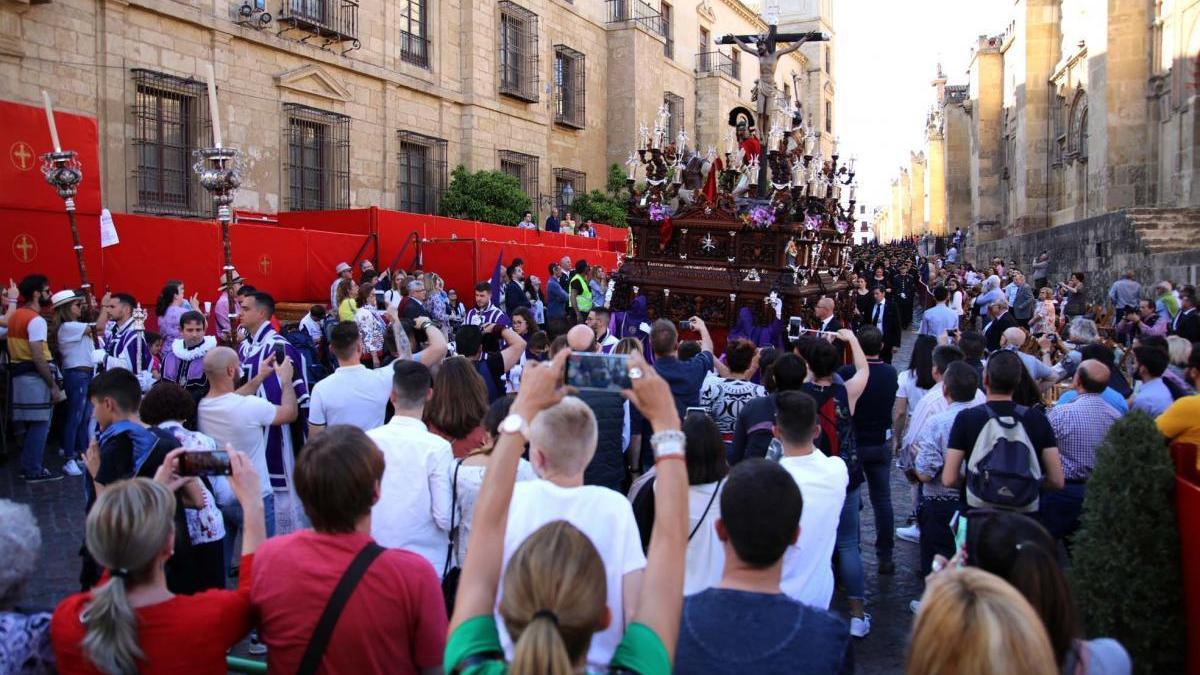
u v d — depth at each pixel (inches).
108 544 111.4
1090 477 183.9
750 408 227.1
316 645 116.3
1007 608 89.7
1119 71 1032.2
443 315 601.6
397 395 187.6
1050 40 1396.4
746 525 116.0
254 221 731.4
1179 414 199.8
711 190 503.5
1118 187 1033.5
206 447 191.9
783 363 229.3
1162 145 1008.2
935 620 91.4
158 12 688.4
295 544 123.0
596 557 87.0
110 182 657.6
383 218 716.0
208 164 313.7
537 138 1203.9
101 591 110.7
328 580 118.6
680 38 1641.2
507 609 85.0
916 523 330.0
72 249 456.1
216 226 568.4
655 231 517.7
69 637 112.6
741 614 113.8
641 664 90.6
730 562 120.3
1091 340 366.3
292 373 266.8
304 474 122.7
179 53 712.4
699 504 171.3
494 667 86.6
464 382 200.2
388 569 120.9
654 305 507.2
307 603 117.8
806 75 2281.0
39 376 376.2
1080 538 183.0
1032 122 1403.8
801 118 569.6
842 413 237.5
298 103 830.5
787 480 118.3
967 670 87.7
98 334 417.1
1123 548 173.8
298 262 636.1
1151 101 1021.8
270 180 804.0
